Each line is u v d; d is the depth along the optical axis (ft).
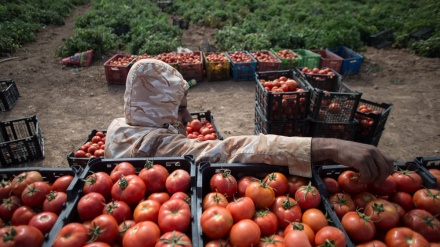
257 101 16.97
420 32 39.83
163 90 8.48
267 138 7.62
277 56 30.37
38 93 25.30
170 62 27.96
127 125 8.68
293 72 17.29
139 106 8.43
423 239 5.77
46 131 19.54
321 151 7.14
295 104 14.74
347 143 6.97
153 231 5.48
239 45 35.70
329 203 6.54
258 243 5.73
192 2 63.93
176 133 8.86
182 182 6.82
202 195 7.02
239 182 7.32
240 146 7.86
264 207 6.55
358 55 31.30
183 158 7.54
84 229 5.54
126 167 7.20
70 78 28.73
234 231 5.60
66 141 18.43
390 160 6.83
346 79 29.12
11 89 23.15
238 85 27.73
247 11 58.85
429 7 52.75
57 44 39.93
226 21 51.62
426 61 33.58
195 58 29.58
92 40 35.17
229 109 22.94
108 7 55.06
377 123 14.94
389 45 40.93
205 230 5.69
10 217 6.54
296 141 7.31
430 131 19.39
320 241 5.57
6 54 34.19
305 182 7.27
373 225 6.16
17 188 6.73
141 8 58.08
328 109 14.62
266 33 38.47
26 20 45.91
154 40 35.37
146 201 6.33
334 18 46.39
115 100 24.45
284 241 5.56
